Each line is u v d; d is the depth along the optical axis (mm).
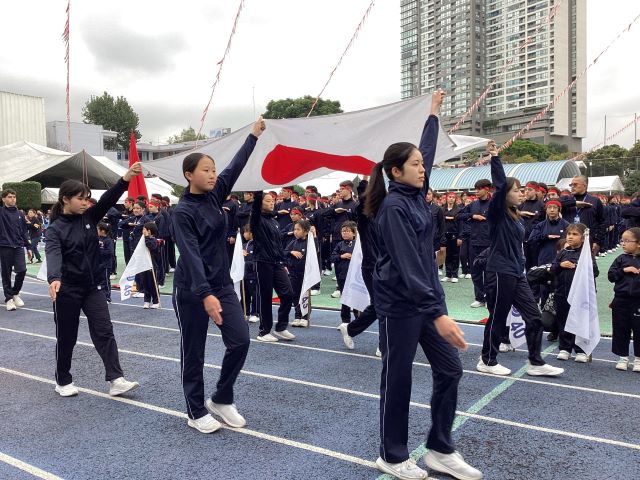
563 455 3352
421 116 5746
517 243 4895
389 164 2895
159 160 6879
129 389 4617
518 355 5758
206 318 3707
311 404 4348
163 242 11156
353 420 3992
